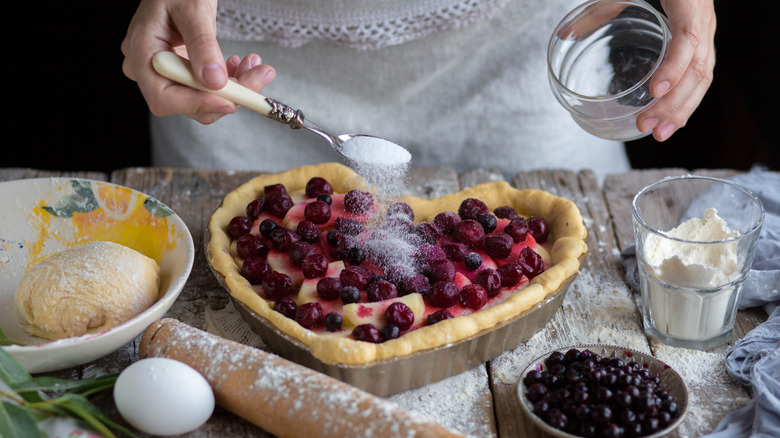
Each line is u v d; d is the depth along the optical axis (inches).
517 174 45.2
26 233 38.0
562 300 36.5
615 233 41.4
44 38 70.8
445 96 48.5
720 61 61.7
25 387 31.3
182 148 50.1
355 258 36.2
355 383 33.1
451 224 37.8
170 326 33.6
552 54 37.3
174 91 35.4
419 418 30.3
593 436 31.4
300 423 30.8
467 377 34.7
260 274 36.1
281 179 40.9
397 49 46.6
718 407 33.6
